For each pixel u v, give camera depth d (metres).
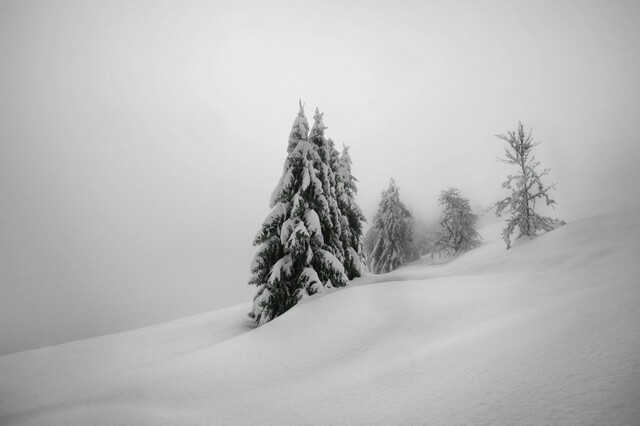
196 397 6.89
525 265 16.30
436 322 8.26
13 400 9.53
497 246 25.56
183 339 15.85
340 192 21.81
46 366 14.34
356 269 20.05
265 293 15.32
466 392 4.64
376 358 7.13
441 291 10.27
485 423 3.84
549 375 4.41
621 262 10.09
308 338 9.09
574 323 5.71
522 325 6.38
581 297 6.93
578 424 3.34
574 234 17.55
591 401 3.62
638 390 3.53
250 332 11.09
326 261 15.88
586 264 11.80
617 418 3.25
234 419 5.64
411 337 7.80
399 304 9.79
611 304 6.02
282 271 15.54
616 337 4.81
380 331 8.46
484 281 11.00
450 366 5.63
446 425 4.03
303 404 5.72
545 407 3.78
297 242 14.84
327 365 7.41
